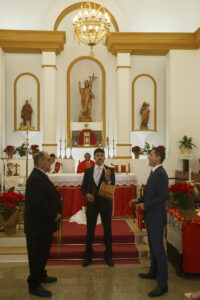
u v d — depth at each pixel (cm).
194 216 468
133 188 751
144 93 1242
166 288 415
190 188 474
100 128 1193
